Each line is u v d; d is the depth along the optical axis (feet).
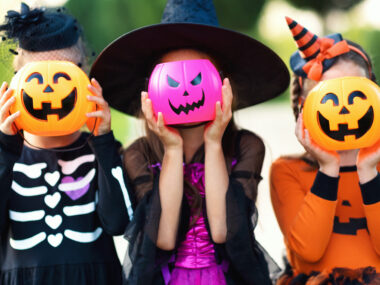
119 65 10.21
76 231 9.69
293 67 10.86
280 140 37.06
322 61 9.90
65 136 10.18
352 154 10.25
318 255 9.70
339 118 9.21
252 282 9.29
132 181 9.94
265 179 24.32
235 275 9.49
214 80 9.06
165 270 9.34
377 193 9.45
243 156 9.98
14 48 9.87
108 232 9.61
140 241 9.18
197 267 9.36
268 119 51.72
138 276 9.04
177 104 8.86
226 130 10.27
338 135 9.25
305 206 9.77
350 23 46.24
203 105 8.91
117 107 11.09
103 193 9.46
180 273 9.36
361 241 9.82
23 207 9.70
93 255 9.69
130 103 11.07
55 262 9.51
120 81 10.57
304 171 10.44
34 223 9.66
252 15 48.98
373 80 10.66
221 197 9.26
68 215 9.73
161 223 9.27
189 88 8.87
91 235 9.74
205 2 10.02
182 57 9.77
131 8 41.86
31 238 9.59
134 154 10.12
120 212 9.49
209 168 9.27
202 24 9.12
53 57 9.92
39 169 9.91
